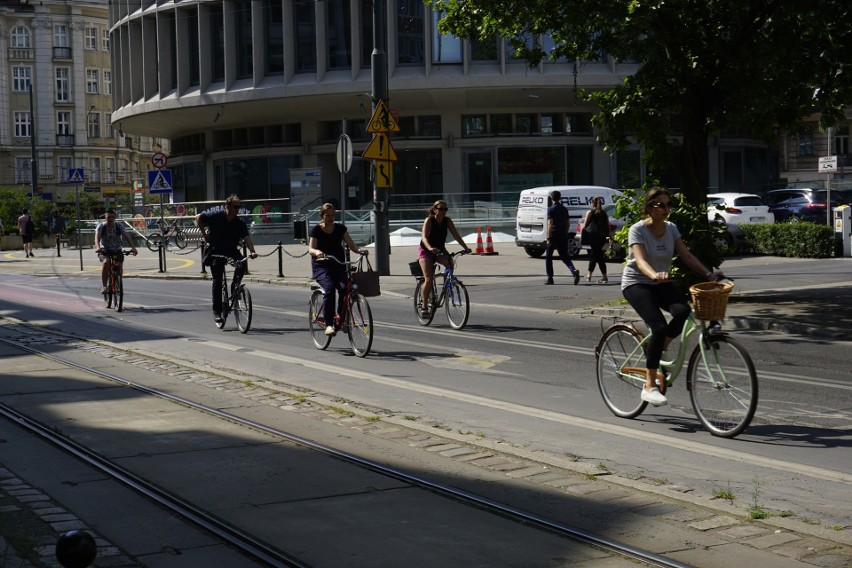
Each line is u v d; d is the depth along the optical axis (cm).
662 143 1872
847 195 4025
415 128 5094
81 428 878
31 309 2055
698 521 593
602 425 877
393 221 4112
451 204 4209
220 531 579
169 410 959
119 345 1455
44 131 8912
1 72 8781
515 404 979
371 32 4797
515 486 677
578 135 5081
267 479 702
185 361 1278
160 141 9812
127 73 5803
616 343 922
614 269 2675
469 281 2430
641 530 576
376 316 1791
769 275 2295
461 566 520
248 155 5456
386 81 2572
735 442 807
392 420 895
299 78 4909
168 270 3275
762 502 637
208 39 5147
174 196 6131
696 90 1814
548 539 563
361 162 5222
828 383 1073
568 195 3112
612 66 4684
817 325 1475
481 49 4694
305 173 4338
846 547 543
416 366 1229
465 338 1477
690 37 1742
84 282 2922
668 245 872
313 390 1066
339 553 543
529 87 4675
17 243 5775
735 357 814
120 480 699
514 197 4556
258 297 2247
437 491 665
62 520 602
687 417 909
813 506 627
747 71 1747
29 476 715
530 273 2605
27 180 8888
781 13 1617
